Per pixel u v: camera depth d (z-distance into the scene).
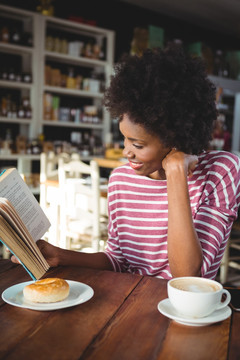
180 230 0.94
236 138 6.50
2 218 0.84
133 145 1.01
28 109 4.68
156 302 0.82
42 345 0.64
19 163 4.73
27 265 0.91
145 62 1.01
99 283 0.93
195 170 1.15
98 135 5.61
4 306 0.78
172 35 6.52
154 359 0.61
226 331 0.70
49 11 4.81
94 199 2.68
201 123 1.03
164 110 0.95
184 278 0.79
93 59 5.15
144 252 1.20
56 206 2.18
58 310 0.77
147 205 1.18
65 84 4.99
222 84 6.14
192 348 0.64
